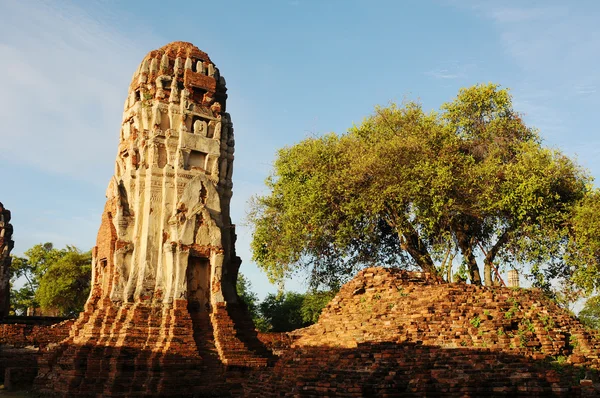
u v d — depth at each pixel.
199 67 25.45
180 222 22.59
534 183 26.08
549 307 16.78
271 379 15.63
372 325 15.34
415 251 30.48
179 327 20.95
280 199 33.88
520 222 27.80
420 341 14.16
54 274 56.06
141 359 20.20
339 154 31.38
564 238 28.16
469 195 27.73
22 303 61.56
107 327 21.33
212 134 24.70
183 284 21.86
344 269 34.50
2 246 33.50
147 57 25.78
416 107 32.16
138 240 22.86
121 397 19.44
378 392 12.60
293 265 32.81
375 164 27.91
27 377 24.12
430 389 12.61
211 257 22.95
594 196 27.25
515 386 12.56
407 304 15.72
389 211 30.06
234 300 23.72
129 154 24.19
